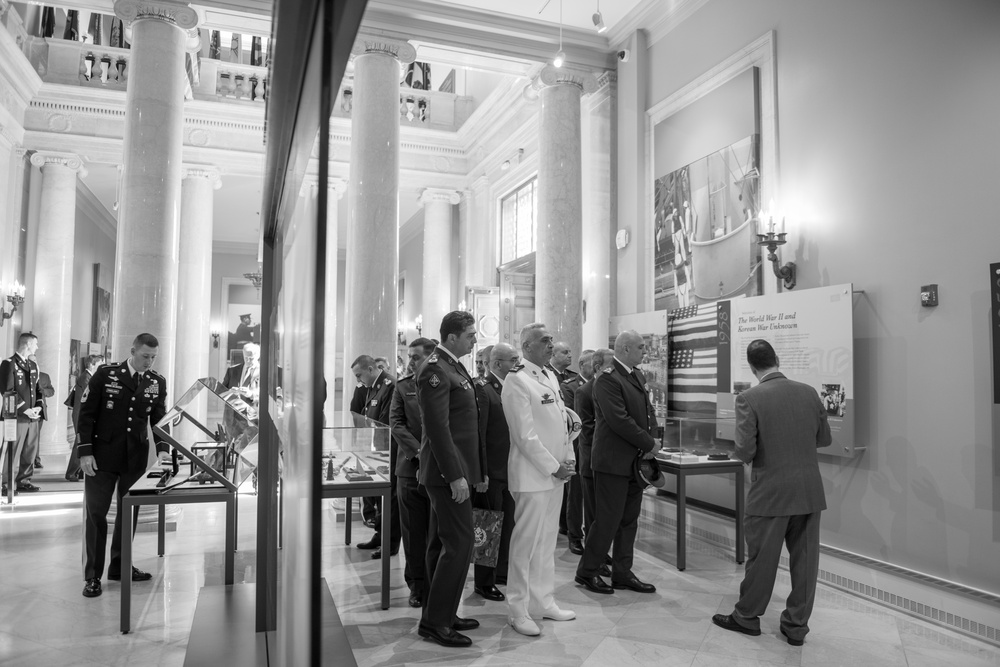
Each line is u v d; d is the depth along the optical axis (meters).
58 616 3.83
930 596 3.94
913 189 4.32
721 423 5.18
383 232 7.22
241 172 11.63
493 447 4.02
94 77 10.75
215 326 19.62
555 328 7.46
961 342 3.98
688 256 6.66
